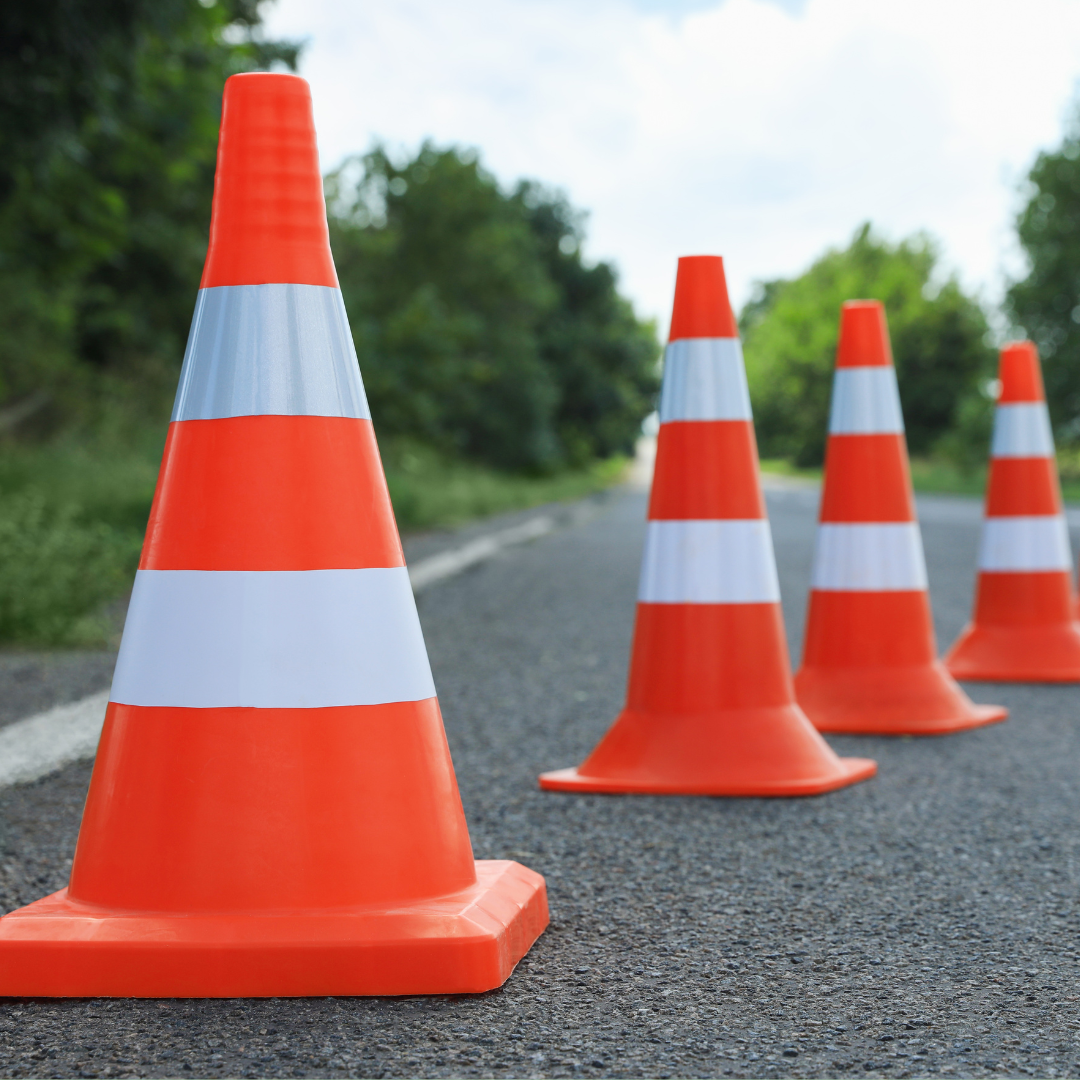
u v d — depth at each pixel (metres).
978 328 61.56
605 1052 1.83
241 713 2.15
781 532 17.31
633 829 3.21
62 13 9.45
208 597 2.19
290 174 2.33
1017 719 4.92
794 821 3.30
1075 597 7.60
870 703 4.64
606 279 58.03
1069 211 34.28
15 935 2.06
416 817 2.19
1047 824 3.28
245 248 2.30
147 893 2.11
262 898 2.09
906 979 2.16
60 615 6.45
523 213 45.69
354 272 34.25
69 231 14.72
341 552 2.22
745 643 3.67
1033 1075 1.76
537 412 44.34
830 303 76.06
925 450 61.88
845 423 4.81
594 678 5.76
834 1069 1.78
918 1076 1.76
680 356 3.75
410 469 27.83
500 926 2.15
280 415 2.24
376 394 30.67
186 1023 1.94
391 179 38.72
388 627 2.24
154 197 19.78
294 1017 1.96
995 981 2.15
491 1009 2.00
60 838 3.04
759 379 86.00
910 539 4.77
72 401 15.98
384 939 2.06
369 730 2.18
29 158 10.81
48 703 4.73
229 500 2.21
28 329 16.50
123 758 2.19
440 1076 1.74
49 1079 1.74
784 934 2.41
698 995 2.08
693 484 3.71
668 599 3.70
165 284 20.81
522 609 8.38
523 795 3.59
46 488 10.41
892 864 2.91
